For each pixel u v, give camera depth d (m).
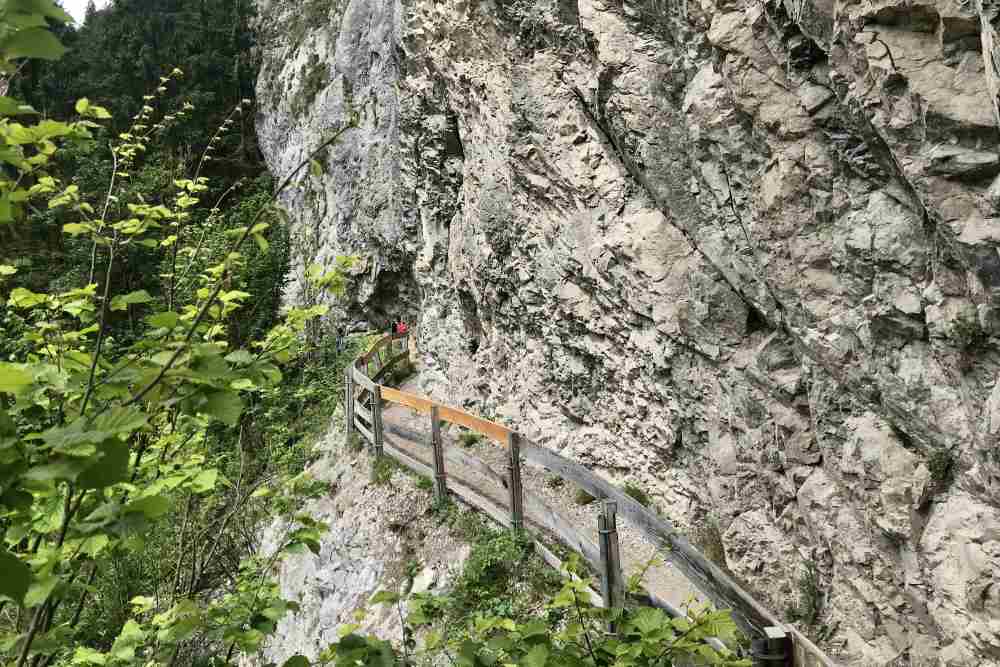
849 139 4.70
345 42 21.83
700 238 6.48
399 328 17.05
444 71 11.71
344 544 8.73
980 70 3.75
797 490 5.71
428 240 13.96
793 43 4.94
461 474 8.52
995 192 3.68
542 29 8.58
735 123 5.68
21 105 1.41
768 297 5.78
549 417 9.60
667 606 4.53
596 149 8.11
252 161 28.44
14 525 2.02
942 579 4.25
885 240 4.54
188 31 30.05
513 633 2.46
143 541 2.25
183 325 2.09
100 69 26.31
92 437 1.27
